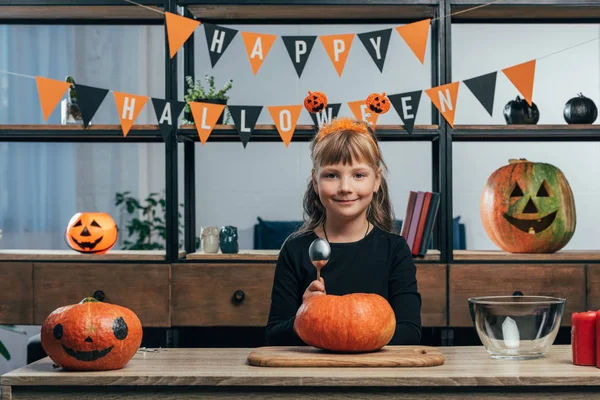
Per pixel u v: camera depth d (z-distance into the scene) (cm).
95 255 242
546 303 115
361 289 154
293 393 102
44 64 383
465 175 407
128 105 235
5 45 380
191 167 268
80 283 241
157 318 240
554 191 246
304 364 108
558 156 404
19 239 384
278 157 410
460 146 407
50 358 114
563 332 247
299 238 160
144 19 270
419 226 238
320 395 102
